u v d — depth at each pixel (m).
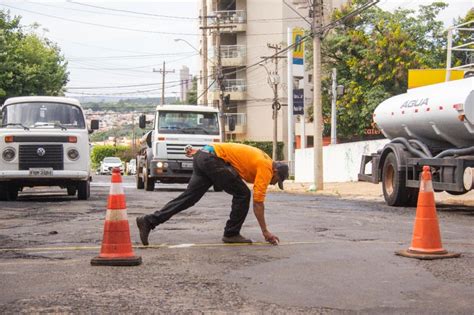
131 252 6.86
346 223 11.12
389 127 16.75
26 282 5.86
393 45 43.72
